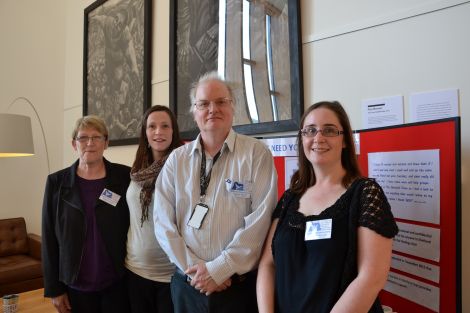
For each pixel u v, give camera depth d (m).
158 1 3.66
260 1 2.58
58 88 5.21
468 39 1.64
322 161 1.31
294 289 1.19
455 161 1.35
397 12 1.87
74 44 5.09
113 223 2.01
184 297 1.49
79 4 5.00
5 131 3.60
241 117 2.67
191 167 1.56
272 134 2.49
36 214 4.97
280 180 2.14
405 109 1.84
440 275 1.42
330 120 1.32
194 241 1.46
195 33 3.15
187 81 3.21
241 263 1.37
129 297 1.96
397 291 1.62
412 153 1.52
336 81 2.14
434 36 1.75
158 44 3.63
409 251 1.56
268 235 1.43
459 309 1.35
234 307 1.41
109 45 4.25
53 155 5.15
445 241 1.40
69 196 2.01
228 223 1.44
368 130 1.73
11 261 4.01
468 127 1.63
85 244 1.97
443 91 1.71
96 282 1.95
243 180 1.46
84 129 2.04
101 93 4.37
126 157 3.99
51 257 2.04
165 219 1.55
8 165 4.73
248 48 2.65
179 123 3.27
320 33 2.22
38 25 5.03
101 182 2.09
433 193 1.44
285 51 2.38
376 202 1.13
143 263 1.87
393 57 1.89
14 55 4.80
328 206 1.24
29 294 2.75
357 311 1.03
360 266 1.10
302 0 2.33
